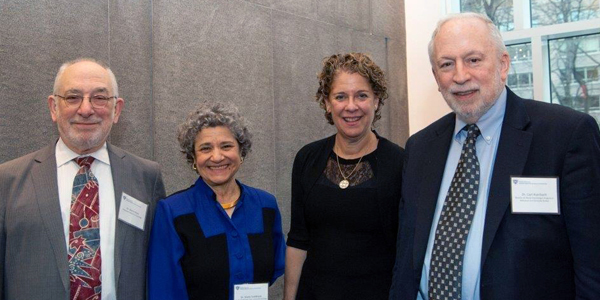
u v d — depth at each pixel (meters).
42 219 1.75
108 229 1.87
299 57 4.09
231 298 1.88
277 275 2.16
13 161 1.88
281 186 3.92
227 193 2.04
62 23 2.64
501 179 1.51
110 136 2.82
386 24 5.03
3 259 1.72
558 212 1.42
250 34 3.68
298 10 4.10
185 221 1.91
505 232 1.47
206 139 1.94
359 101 2.05
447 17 1.67
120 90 2.89
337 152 2.19
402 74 5.22
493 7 4.94
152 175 2.11
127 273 1.87
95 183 1.90
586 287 1.37
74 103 1.83
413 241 1.72
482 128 1.63
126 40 2.93
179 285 1.86
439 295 1.57
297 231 2.24
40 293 1.69
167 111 3.13
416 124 5.23
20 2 2.47
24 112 2.48
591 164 1.39
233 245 1.93
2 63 2.40
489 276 1.47
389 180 2.03
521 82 4.81
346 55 2.12
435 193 1.71
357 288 1.99
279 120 3.91
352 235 2.03
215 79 3.42
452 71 1.60
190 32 3.27
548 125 1.50
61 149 1.93
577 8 4.50
